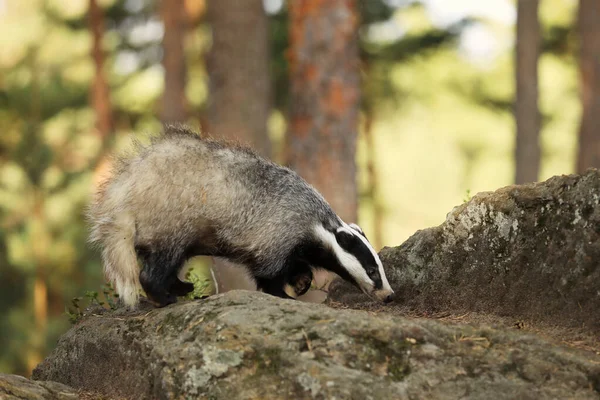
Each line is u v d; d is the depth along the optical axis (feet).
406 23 84.28
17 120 71.56
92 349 24.00
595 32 69.77
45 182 65.62
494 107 90.53
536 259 23.26
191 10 85.25
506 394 18.43
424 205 112.88
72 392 22.75
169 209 24.73
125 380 22.31
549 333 21.77
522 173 67.10
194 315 21.38
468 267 25.03
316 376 18.44
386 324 19.56
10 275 65.72
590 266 21.99
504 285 23.93
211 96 55.47
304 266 28.53
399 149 109.19
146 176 24.81
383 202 98.84
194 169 25.13
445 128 98.43
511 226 23.94
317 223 27.09
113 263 24.90
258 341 19.48
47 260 64.69
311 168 51.49
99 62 78.48
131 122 92.53
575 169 71.67
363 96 85.56
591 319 21.62
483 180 100.42
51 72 77.15
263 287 27.61
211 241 25.61
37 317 64.80
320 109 51.34
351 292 28.27
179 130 26.21
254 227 25.93
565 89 90.38
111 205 24.91
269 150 55.88
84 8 94.79
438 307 25.61
